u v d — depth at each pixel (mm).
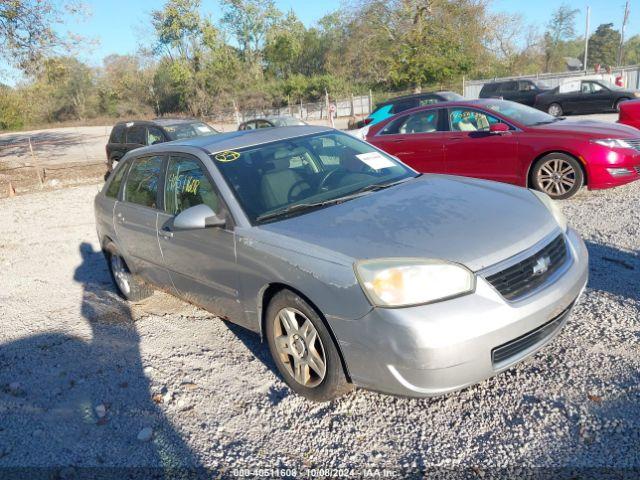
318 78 44500
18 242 8883
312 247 3211
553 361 3570
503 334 2881
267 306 3650
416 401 3371
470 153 8172
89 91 61406
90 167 18484
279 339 3557
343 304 2992
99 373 4219
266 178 4004
